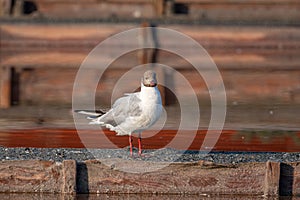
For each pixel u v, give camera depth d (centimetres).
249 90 2089
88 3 3144
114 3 3145
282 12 3191
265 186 1065
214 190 1066
